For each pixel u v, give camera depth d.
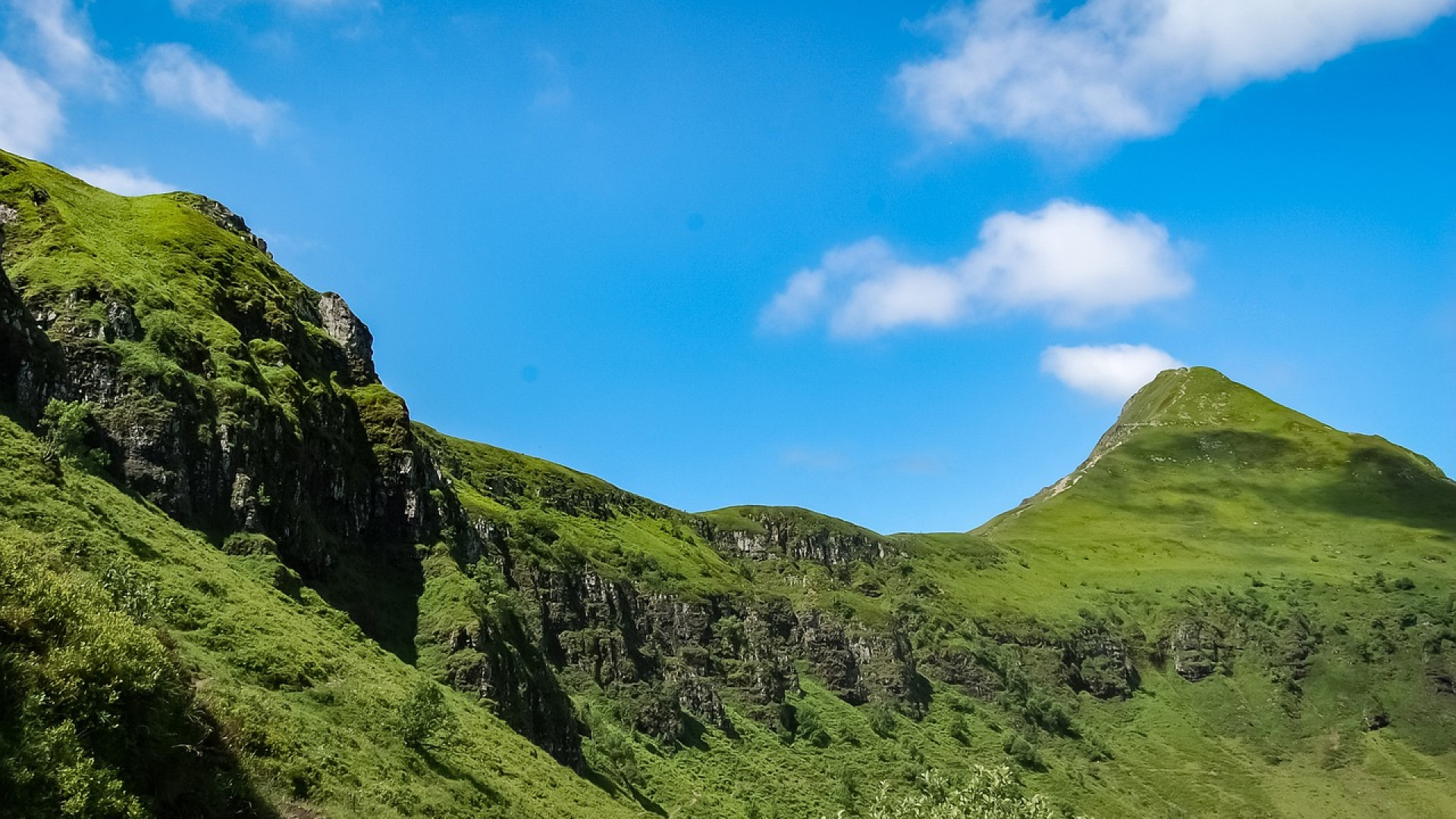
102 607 32.72
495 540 137.12
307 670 53.03
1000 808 53.03
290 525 74.81
